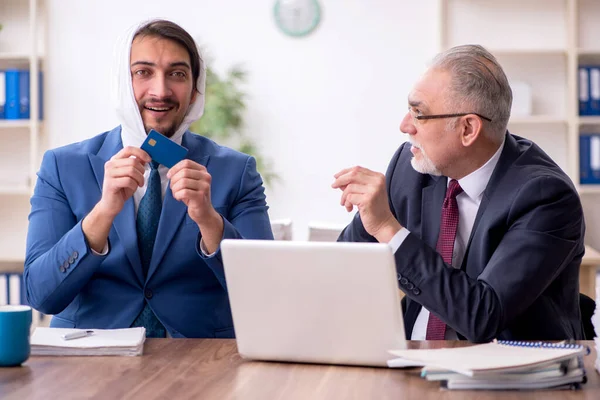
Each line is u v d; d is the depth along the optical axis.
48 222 2.27
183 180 2.04
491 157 2.16
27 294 2.22
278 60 5.09
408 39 5.04
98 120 5.15
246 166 2.38
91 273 2.14
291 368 1.67
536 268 1.99
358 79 5.07
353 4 5.04
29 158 5.14
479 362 1.52
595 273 4.56
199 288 2.26
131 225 2.23
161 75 2.23
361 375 1.61
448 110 2.12
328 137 5.11
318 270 1.63
